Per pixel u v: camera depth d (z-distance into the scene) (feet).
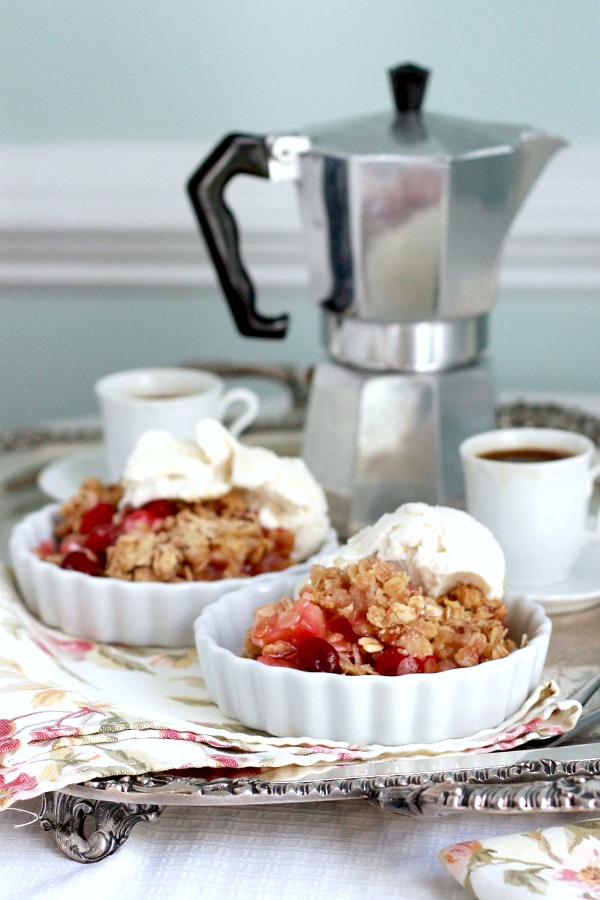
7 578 3.42
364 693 2.95
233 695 3.04
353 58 4.44
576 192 4.41
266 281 4.54
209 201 3.59
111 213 4.52
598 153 4.42
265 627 3.05
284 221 4.46
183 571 3.32
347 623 3.05
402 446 3.60
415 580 3.08
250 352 4.66
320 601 3.06
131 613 3.27
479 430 3.65
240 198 4.45
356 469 3.62
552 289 4.51
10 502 3.78
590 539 3.48
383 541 3.10
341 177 3.47
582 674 3.14
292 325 4.62
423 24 4.40
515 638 3.12
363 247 3.50
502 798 2.81
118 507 3.47
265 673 2.98
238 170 3.58
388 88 4.46
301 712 2.98
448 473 3.61
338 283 3.56
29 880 2.85
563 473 3.29
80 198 4.52
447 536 3.06
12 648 3.14
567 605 3.31
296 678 2.96
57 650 3.27
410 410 3.59
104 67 4.47
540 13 4.36
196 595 3.27
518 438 3.45
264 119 4.50
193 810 2.95
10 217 4.52
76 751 2.89
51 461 3.98
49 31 4.46
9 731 2.91
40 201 4.52
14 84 4.49
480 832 2.90
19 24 4.46
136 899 2.82
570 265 4.48
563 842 2.81
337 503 3.67
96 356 4.72
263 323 3.68
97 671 3.21
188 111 4.50
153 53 4.46
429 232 3.47
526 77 4.41
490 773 2.87
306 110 4.49
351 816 2.93
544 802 2.80
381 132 3.51
